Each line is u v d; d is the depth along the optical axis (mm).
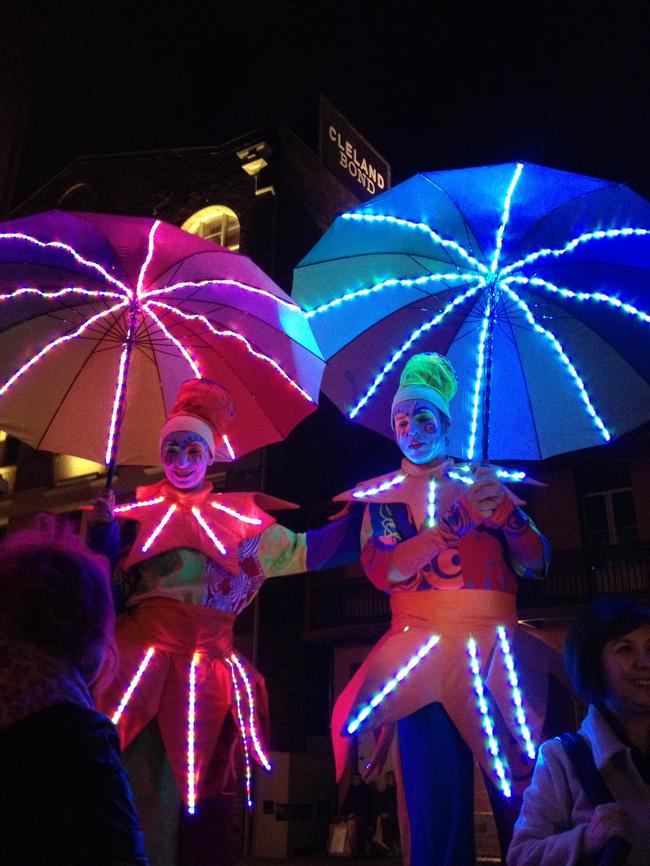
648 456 14117
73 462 16688
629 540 14117
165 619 3490
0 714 1623
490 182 3715
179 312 4125
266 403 4195
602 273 3822
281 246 16219
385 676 3227
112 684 3301
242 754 3889
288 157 17047
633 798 2312
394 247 3992
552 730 3232
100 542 3459
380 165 19922
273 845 13742
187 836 3252
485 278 3902
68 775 1588
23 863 1509
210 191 17328
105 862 1547
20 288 4043
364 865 12688
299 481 15461
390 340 4043
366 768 3223
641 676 2412
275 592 15562
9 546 1900
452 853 2959
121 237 3918
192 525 3670
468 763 3121
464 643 3230
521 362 4027
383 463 16750
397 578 3299
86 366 4258
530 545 3297
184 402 3939
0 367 4129
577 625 2572
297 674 15562
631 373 3867
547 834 2336
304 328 3887
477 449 3943
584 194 3641
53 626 1775
